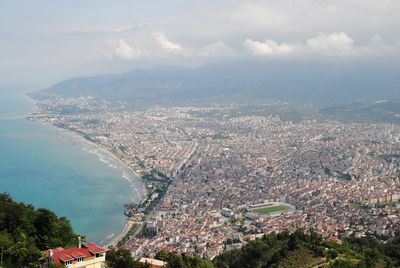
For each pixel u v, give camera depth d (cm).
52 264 17375
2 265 18288
